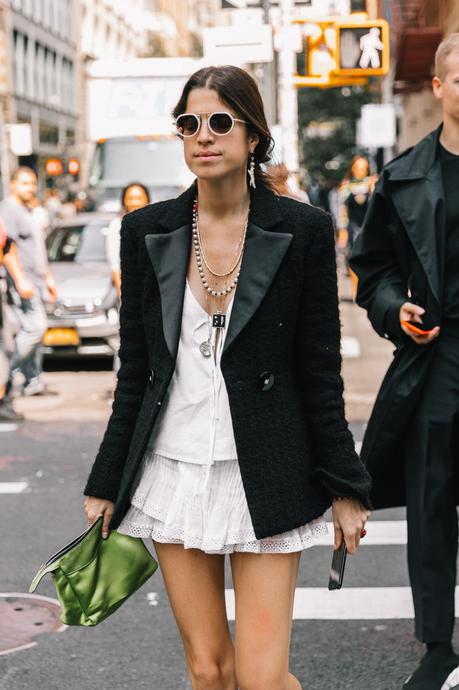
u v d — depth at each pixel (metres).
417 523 4.59
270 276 3.24
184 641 3.51
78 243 15.59
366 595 5.84
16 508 7.60
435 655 4.56
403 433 4.61
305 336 3.32
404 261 4.61
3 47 52.47
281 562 3.31
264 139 3.40
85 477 8.49
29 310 11.30
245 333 3.25
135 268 3.43
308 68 18.28
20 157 31.77
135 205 10.66
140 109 21.41
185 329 3.33
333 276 3.32
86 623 3.47
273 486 3.24
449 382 4.52
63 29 66.38
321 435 3.33
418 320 4.45
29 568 6.33
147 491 3.38
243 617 3.32
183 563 3.41
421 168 4.52
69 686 4.76
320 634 5.30
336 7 19.09
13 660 5.04
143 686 4.76
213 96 3.28
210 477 3.29
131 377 3.45
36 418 10.92
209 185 3.32
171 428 3.34
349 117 51.78
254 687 3.28
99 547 3.48
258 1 17.66
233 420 3.24
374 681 4.76
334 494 3.33
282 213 3.32
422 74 24.19
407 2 22.77
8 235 10.69
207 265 3.33
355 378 12.71
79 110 70.38
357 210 19.98
